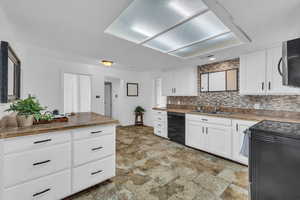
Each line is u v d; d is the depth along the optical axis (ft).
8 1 4.01
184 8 4.32
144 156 8.82
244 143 4.68
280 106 7.89
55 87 11.30
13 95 5.86
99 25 5.44
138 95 18.63
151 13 4.62
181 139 11.00
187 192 5.46
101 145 5.71
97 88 14.32
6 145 3.75
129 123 17.90
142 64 12.21
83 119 6.29
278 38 6.29
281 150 3.48
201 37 6.41
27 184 4.09
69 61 11.80
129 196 5.21
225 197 5.16
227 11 4.29
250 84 8.21
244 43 6.84
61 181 4.71
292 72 3.73
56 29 5.79
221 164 7.75
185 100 13.05
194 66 11.77
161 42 7.09
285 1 3.83
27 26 5.53
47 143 4.42
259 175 3.82
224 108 10.27
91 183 5.41
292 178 3.35
